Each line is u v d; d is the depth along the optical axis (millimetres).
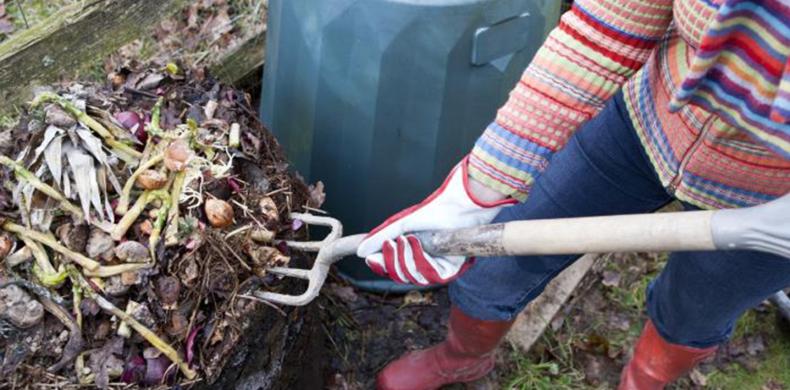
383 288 1999
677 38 1020
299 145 1780
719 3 842
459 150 1718
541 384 1909
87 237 1212
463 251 1064
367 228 1836
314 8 1572
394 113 1624
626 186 1278
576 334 2010
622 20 945
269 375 1391
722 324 1407
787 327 2041
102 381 1187
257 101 2211
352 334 1936
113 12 1814
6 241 1188
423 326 1976
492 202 1077
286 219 1377
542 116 1014
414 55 1541
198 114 1380
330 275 1983
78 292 1195
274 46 1737
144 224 1233
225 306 1262
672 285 1380
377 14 1500
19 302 1166
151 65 1469
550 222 1017
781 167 1012
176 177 1266
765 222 905
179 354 1223
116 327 1204
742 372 1978
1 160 1225
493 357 1849
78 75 1828
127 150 1271
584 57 977
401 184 1738
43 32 1753
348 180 1758
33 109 1274
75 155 1224
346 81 1608
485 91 1642
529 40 1646
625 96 1197
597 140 1258
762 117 863
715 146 1033
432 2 1484
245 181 1361
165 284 1212
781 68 808
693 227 935
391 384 1792
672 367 1629
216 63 2070
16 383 1167
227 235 1271
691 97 911
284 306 1351
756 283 1225
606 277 2100
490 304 1469
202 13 2139
